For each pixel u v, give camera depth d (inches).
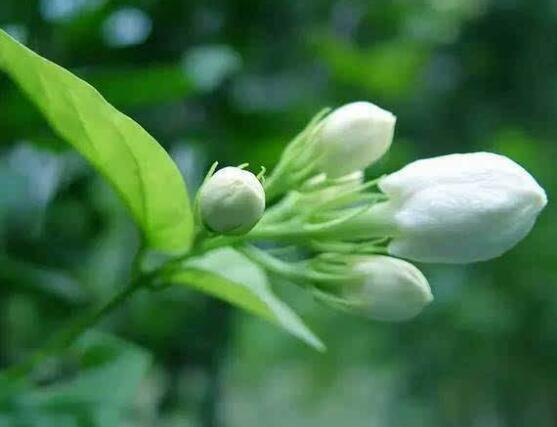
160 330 9.9
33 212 8.6
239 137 9.7
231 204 5.4
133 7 8.8
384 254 5.8
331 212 5.7
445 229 5.4
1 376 6.1
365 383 23.9
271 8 10.0
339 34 12.8
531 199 5.3
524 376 18.8
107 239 9.5
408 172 5.5
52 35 8.4
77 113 5.3
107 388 6.4
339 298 5.7
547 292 17.6
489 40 17.6
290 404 24.3
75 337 6.0
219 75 8.0
